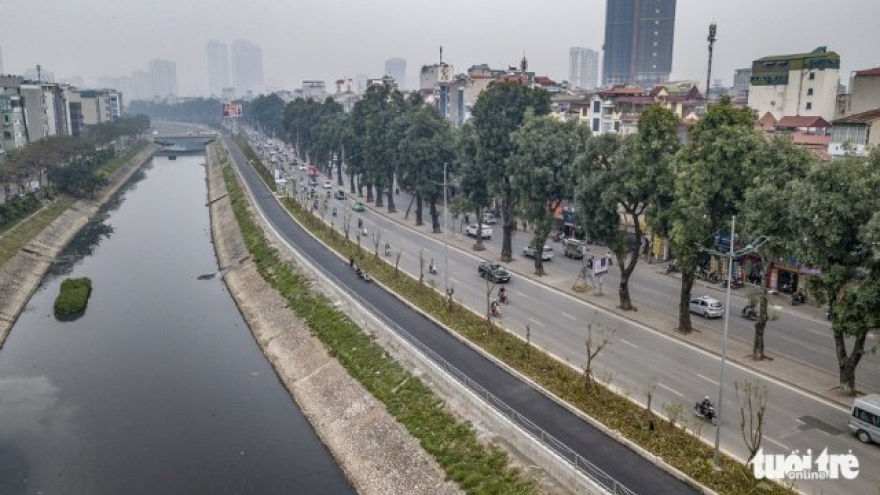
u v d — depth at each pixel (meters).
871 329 44.50
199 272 101.88
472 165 92.06
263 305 80.75
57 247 114.94
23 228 112.31
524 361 52.03
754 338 58.56
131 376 62.59
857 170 42.84
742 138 51.91
